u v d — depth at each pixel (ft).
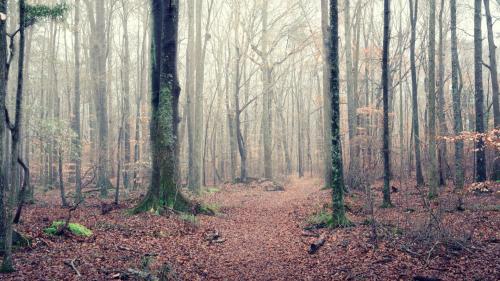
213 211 54.70
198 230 43.45
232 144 121.49
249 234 44.21
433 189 55.06
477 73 61.77
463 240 32.01
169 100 51.85
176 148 52.80
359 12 89.40
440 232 32.76
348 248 34.17
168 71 52.01
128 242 35.81
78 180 65.62
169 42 52.08
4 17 24.07
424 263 28.89
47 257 29.09
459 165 58.39
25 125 74.38
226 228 46.73
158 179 50.85
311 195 74.43
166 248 35.27
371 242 34.73
